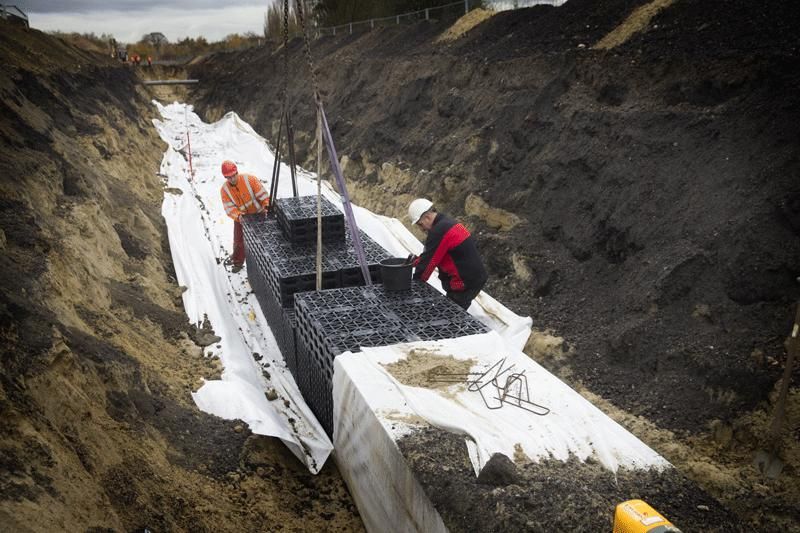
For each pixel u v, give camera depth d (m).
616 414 5.27
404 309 5.19
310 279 5.95
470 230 8.67
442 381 4.10
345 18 23.42
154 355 5.74
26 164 7.07
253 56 28.88
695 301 5.73
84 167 8.91
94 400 4.14
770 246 5.52
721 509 3.06
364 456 4.04
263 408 5.26
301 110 17.95
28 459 3.09
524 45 10.98
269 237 7.12
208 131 20.03
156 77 34.97
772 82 6.59
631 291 6.27
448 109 11.23
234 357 6.21
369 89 14.93
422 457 3.43
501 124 9.55
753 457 4.58
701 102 7.26
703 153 6.67
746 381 4.89
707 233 6.01
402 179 11.11
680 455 4.75
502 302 7.29
